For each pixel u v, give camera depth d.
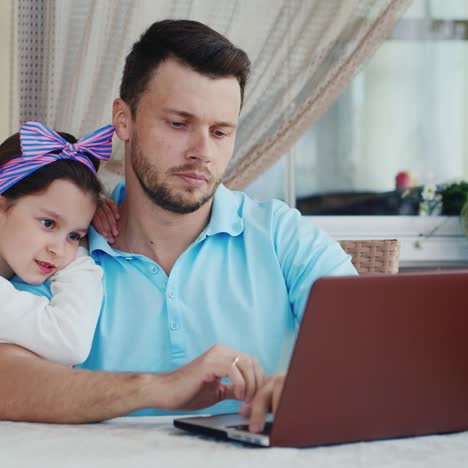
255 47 2.78
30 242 1.58
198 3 2.71
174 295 1.69
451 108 3.22
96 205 1.67
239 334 1.70
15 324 1.48
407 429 1.15
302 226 1.81
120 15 2.65
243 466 0.95
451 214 3.18
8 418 1.34
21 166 1.58
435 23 3.22
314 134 3.15
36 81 2.68
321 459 1.00
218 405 1.62
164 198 1.65
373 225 3.15
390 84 3.20
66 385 1.32
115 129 1.77
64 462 0.97
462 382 1.17
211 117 1.62
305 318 1.01
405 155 3.19
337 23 2.79
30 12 2.67
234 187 2.82
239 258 1.76
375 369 1.08
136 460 0.98
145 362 1.67
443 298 1.10
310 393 1.05
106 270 1.73
